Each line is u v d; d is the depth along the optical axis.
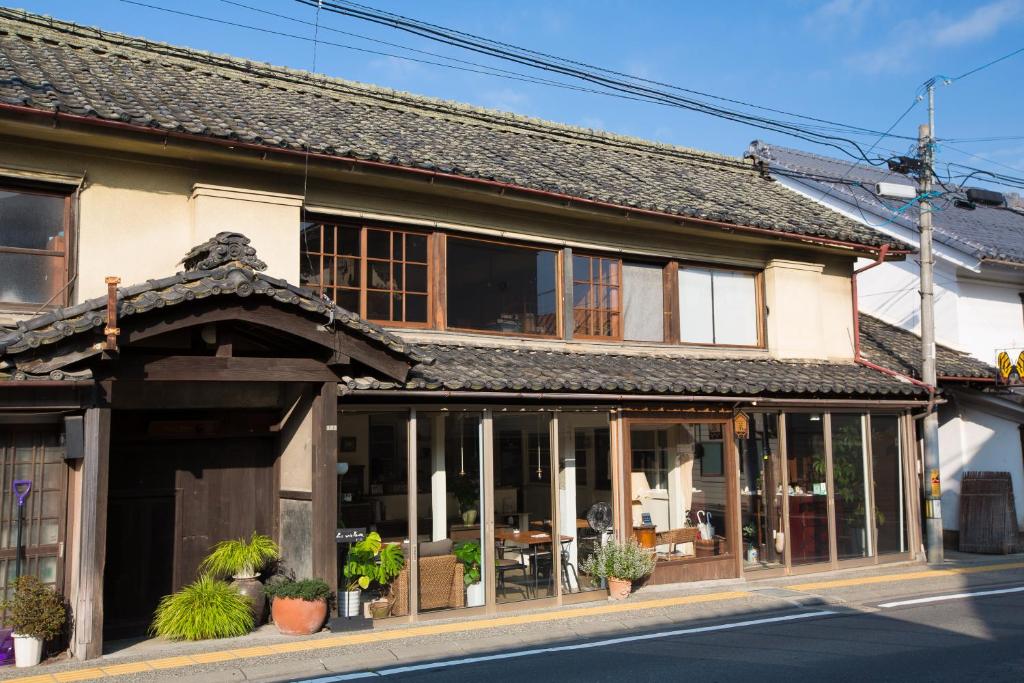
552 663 8.20
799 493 13.82
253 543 9.70
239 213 10.34
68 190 9.57
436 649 8.81
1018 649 8.53
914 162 14.98
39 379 7.64
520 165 12.98
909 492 15.07
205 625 8.88
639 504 12.16
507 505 11.00
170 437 9.61
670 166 17.05
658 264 14.04
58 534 8.45
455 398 10.49
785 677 7.50
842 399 14.03
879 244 15.16
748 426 13.35
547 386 10.83
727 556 12.89
